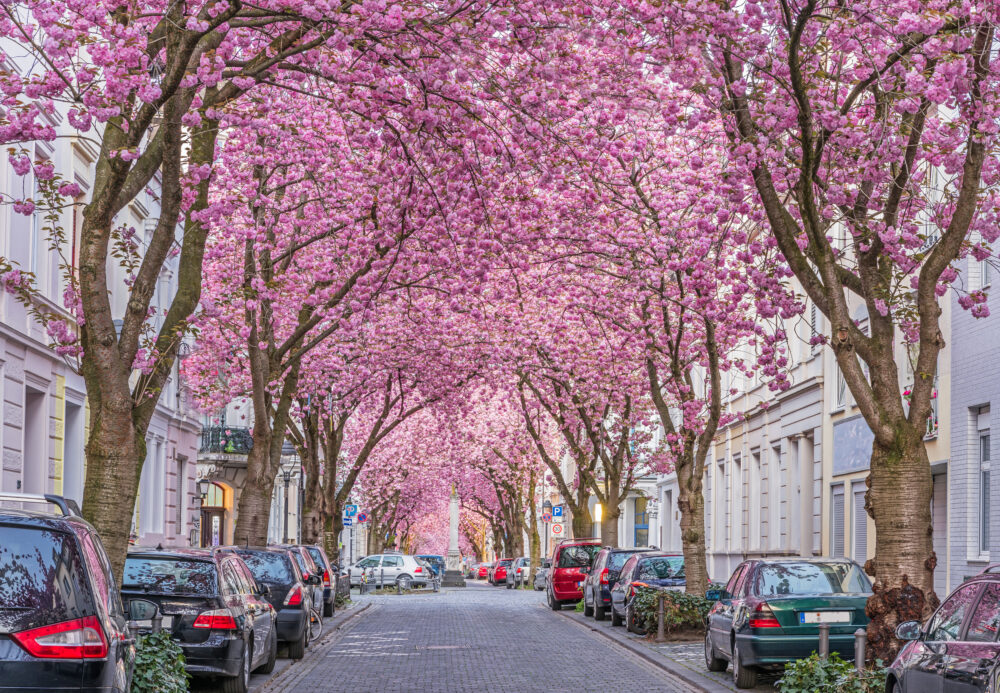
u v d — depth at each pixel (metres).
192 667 13.72
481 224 20.31
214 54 12.30
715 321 21.98
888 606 12.95
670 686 16.64
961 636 9.27
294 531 61.25
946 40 11.14
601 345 32.19
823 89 14.20
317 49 14.28
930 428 22.73
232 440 43.69
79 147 24.81
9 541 7.23
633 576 26.61
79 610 7.19
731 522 42.09
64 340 13.71
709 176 21.28
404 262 23.28
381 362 34.69
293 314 30.06
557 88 15.55
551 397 38.25
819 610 15.04
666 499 55.09
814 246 13.20
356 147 21.41
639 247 23.03
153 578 14.04
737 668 15.69
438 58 13.70
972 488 20.83
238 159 21.80
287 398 26.38
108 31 11.25
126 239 14.35
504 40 14.91
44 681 7.01
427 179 17.38
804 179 12.92
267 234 24.12
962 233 12.64
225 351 26.89
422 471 65.50
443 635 26.42
